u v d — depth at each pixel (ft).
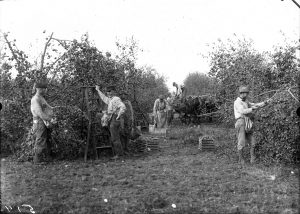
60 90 31.40
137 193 18.83
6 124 28.94
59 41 32.91
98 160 27.78
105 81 36.63
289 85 25.91
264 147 25.27
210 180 21.30
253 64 34.86
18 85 30.53
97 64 34.65
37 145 26.53
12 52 31.01
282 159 24.27
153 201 16.99
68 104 30.68
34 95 29.14
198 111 55.57
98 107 31.96
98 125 30.37
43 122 26.63
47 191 19.17
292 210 15.94
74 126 28.86
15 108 29.48
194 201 17.38
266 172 22.70
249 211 15.87
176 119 60.44
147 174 23.03
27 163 26.43
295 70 30.35
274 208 16.21
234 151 28.68
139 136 32.40
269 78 31.89
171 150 32.55
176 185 20.36
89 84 33.47
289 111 23.90
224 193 18.62
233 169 23.95
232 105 37.45
